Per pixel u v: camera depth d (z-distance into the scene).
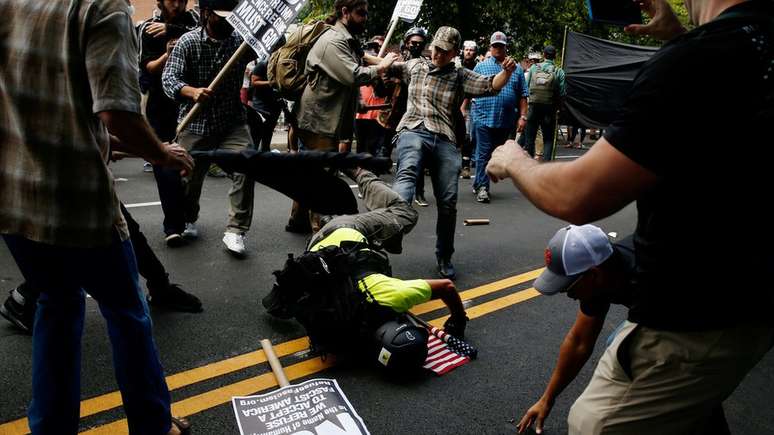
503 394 2.91
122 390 2.06
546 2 14.76
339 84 4.47
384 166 2.29
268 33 3.48
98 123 1.87
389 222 3.56
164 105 4.59
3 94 1.78
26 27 1.74
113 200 1.93
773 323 1.26
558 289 1.93
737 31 1.11
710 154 1.12
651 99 1.11
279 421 2.55
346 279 3.03
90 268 1.92
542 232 6.15
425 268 4.75
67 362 1.98
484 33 14.01
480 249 5.38
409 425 2.61
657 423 1.35
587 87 11.34
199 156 2.13
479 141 7.41
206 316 3.56
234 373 2.96
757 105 1.10
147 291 3.83
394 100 6.54
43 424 1.96
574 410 1.50
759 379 3.21
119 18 1.72
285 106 4.78
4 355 2.93
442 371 3.07
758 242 1.19
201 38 4.25
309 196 2.29
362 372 3.05
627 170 1.12
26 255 1.90
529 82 9.11
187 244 4.86
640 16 1.90
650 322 1.30
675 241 1.22
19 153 1.80
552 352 3.40
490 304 4.08
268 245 5.00
